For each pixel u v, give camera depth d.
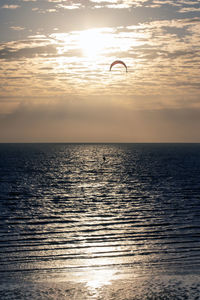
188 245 24.95
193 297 12.69
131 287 14.60
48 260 21.80
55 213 39.22
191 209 40.44
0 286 15.72
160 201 46.84
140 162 139.38
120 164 127.69
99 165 122.88
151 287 14.41
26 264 20.94
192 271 18.77
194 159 161.00
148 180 75.25
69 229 30.86
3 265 20.72
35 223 33.69
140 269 19.66
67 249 24.31
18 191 58.91
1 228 31.50
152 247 24.53
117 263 21.02
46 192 57.69
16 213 39.25
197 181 72.31
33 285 15.73
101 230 30.28
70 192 57.53
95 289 14.48
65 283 16.00
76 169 105.75
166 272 18.78
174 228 30.58
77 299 13.10
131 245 25.19
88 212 39.50
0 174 89.19
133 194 54.38
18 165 120.56
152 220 34.31
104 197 51.47
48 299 13.16
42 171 98.38
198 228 30.44
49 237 27.88
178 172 94.19
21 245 25.41
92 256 22.55
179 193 54.62
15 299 13.23
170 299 12.56
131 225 32.12
